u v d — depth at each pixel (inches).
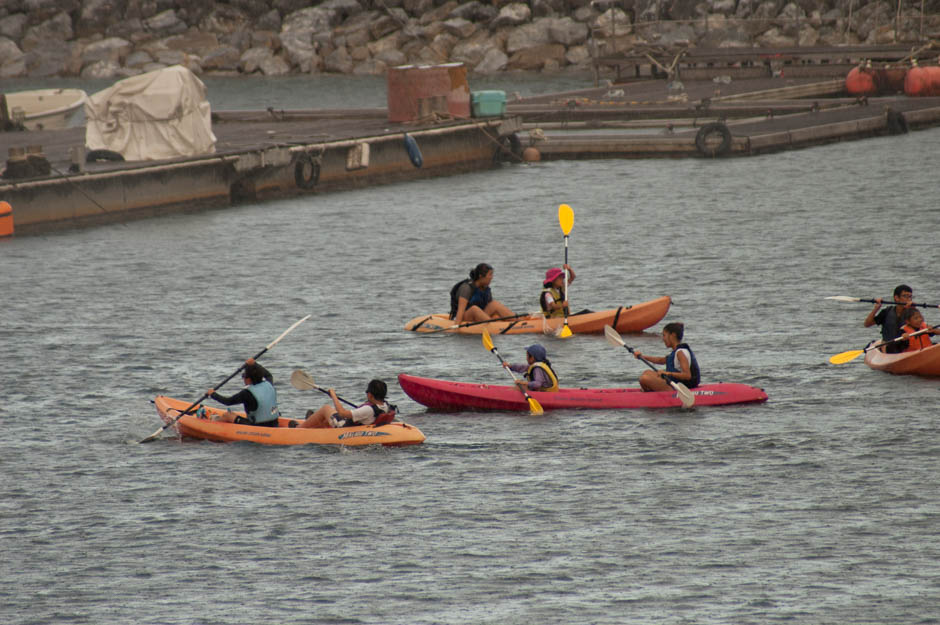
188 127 6609.3
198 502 2228.1
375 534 2071.9
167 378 3171.8
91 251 5255.9
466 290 3676.2
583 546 2006.6
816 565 1914.4
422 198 6771.7
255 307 4084.6
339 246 5315.0
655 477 2316.7
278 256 5093.5
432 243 5349.4
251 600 1834.4
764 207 6003.9
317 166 7032.5
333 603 1820.9
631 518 2119.8
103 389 3063.5
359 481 2324.1
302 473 2372.0
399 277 4603.8
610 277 4478.3
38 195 5767.7
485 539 2043.6
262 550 2015.3
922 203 5925.2
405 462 2432.3
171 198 6378.0
